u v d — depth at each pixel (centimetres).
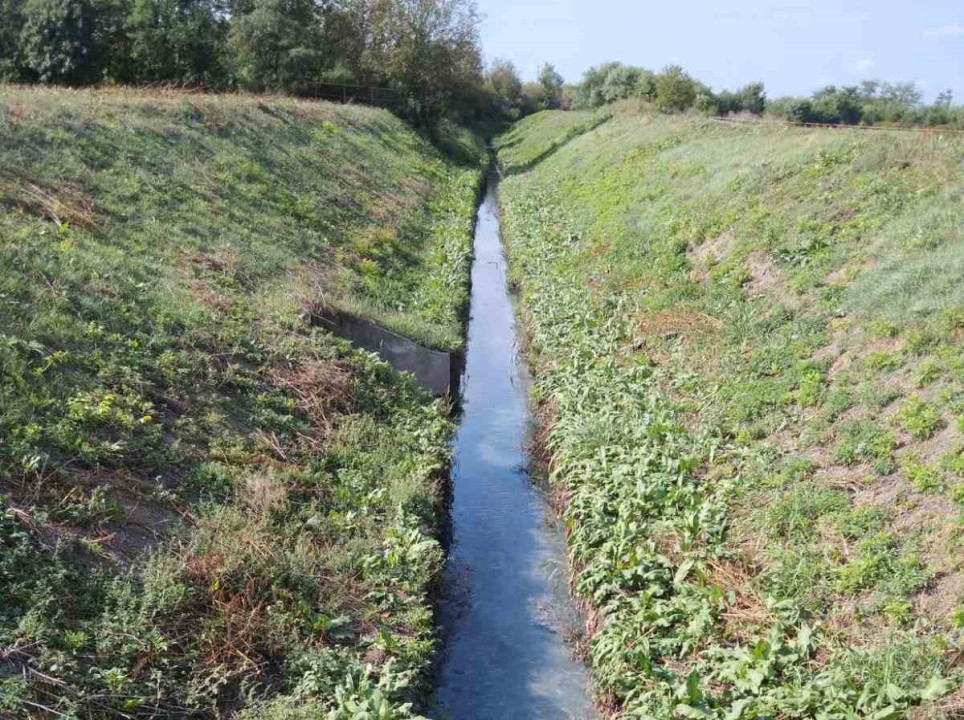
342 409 1288
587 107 7456
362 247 2042
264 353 1283
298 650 788
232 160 2042
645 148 2939
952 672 718
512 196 3694
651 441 1198
